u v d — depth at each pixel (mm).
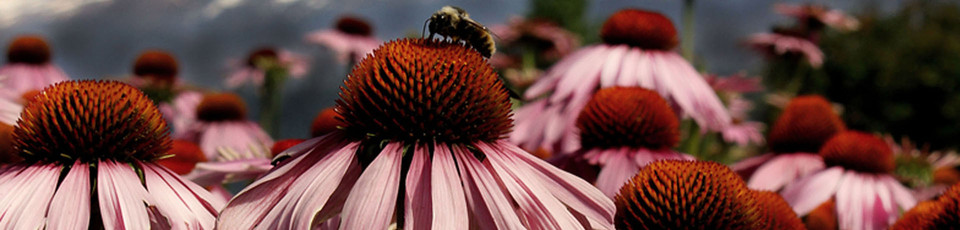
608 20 741
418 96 510
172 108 1094
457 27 560
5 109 607
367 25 1473
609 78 709
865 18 3766
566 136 684
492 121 521
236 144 989
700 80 727
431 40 526
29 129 533
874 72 3631
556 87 716
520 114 718
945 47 3607
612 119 644
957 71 3543
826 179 689
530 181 505
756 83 833
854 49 3680
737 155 1096
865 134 711
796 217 566
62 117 533
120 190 524
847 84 3668
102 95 537
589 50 731
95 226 526
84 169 529
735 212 545
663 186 546
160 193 528
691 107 705
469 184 494
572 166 645
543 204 484
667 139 648
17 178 525
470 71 520
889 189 689
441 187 479
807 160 735
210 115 1020
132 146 537
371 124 509
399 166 485
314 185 466
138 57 1115
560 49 1407
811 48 1243
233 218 462
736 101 1141
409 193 471
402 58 517
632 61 718
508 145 524
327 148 512
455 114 516
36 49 1027
